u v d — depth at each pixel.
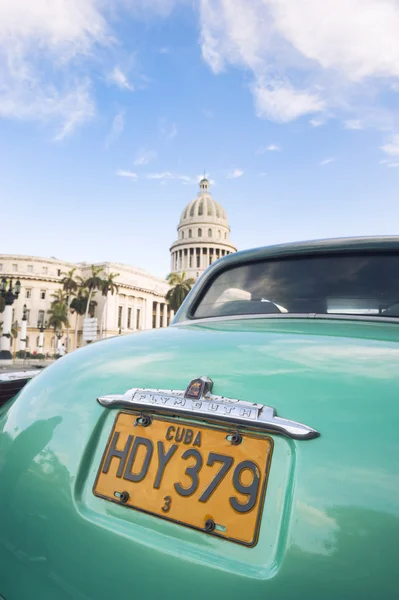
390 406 0.85
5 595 1.08
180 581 0.83
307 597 0.73
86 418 1.15
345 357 1.04
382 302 1.49
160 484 0.97
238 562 0.81
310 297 1.61
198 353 1.20
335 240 1.71
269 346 1.17
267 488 0.85
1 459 1.23
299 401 0.92
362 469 0.79
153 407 1.05
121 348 1.39
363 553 0.73
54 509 1.06
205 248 98.12
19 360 53.47
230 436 0.94
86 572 0.95
